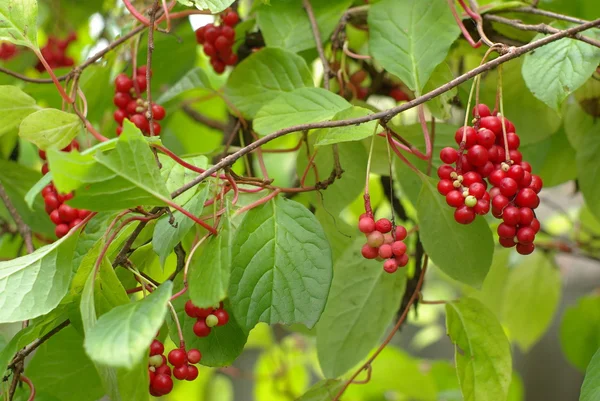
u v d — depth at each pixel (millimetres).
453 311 769
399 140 745
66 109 792
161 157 711
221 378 1374
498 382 749
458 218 673
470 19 792
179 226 686
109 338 614
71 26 1101
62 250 695
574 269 1432
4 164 878
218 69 840
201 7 712
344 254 810
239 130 871
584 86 808
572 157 869
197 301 643
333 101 719
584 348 1073
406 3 774
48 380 746
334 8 814
